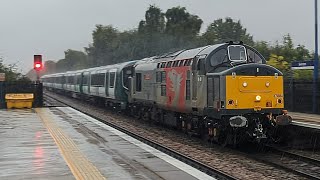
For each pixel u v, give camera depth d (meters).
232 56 14.80
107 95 32.09
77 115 24.48
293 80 22.69
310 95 21.28
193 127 16.50
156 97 20.12
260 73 13.85
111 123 20.69
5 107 30.27
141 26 51.88
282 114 14.06
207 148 14.63
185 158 12.20
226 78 13.51
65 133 16.22
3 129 17.42
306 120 16.17
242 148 15.27
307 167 11.84
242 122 13.42
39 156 11.17
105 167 9.79
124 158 10.99
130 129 19.95
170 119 19.20
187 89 16.09
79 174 9.00
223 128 13.89
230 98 13.53
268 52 33.09
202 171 10.39
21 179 8.57
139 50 49.44
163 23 51.22
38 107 31.16
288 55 32.25
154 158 11.01
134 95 24.55
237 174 10.59
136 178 8.69
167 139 16.77
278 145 15.48
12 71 35.81
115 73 29.16
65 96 58.09
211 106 14.22
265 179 10.05
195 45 45.22
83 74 43.28
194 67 15.40
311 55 31.64
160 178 8.73
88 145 13.21
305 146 14.45
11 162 10.34
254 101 13.76
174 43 46.62
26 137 14.99
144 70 22.36
